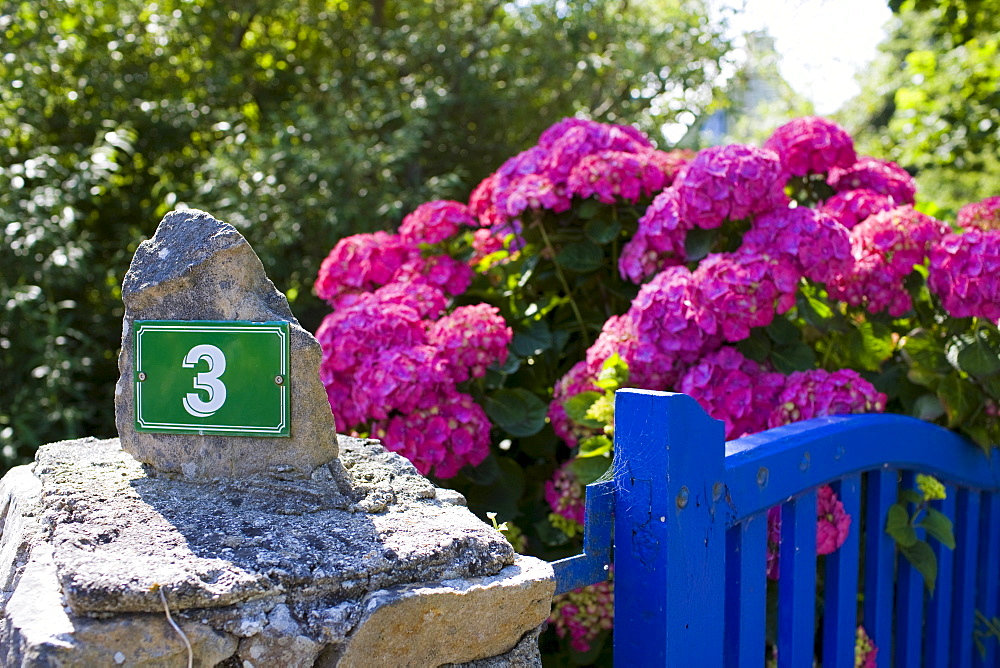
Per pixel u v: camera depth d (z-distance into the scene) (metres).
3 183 4.50
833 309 2.24
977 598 2.22
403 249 2.66
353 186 5.62
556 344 2.54
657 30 7.21
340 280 2.65
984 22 5.04
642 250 2.35
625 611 1.37
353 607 1.08
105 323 5.22
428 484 1.42
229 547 1.12
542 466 2.49
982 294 2.03
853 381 1.97
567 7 6.93
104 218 5.79
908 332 2.36
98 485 1.31
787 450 1.56
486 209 2.83
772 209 2.22
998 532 2.25
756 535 1.52
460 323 2.17
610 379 2.05
